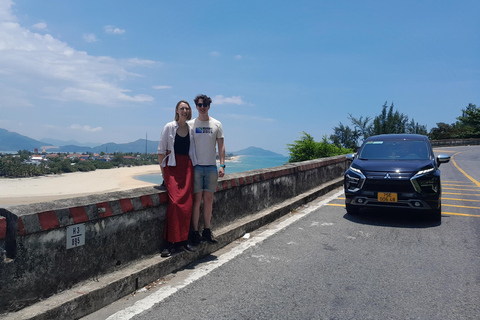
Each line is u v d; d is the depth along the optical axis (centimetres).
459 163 2089
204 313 267
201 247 402
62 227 252
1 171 11025
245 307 279
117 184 8494
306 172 847
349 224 580
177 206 357
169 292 305
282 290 314
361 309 279
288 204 676
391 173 576
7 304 216
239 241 479
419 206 557
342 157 1215
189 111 360
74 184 8562
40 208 241
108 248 294
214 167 401
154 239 351
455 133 5319
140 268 315
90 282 276
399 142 700
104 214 286
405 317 266
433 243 471
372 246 457
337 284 330
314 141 1597
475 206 751
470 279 343
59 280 250
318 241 479
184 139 370
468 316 267
